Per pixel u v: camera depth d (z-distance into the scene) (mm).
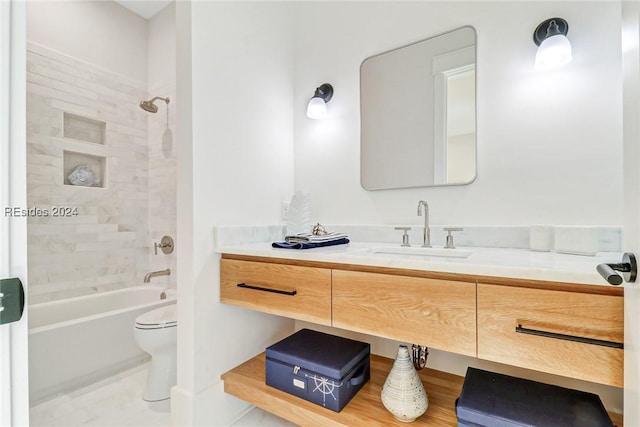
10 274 482
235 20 1507
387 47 1633
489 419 879
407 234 1492
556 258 993
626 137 579
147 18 2750
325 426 1107
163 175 2621
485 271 844
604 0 1158
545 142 1256
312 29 1867
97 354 1845
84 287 2326
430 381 1324
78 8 2336
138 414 1490
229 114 1465
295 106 1915
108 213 2473
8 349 479
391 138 1612
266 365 1315
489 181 1364
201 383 1297
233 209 1478
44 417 1466
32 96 2100
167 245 2574
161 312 1830
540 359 785
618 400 1111
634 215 532
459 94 1437
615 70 1142
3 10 484
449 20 1473
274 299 1235
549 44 1159
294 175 1909
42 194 2137
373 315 1018
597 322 729
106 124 2477
